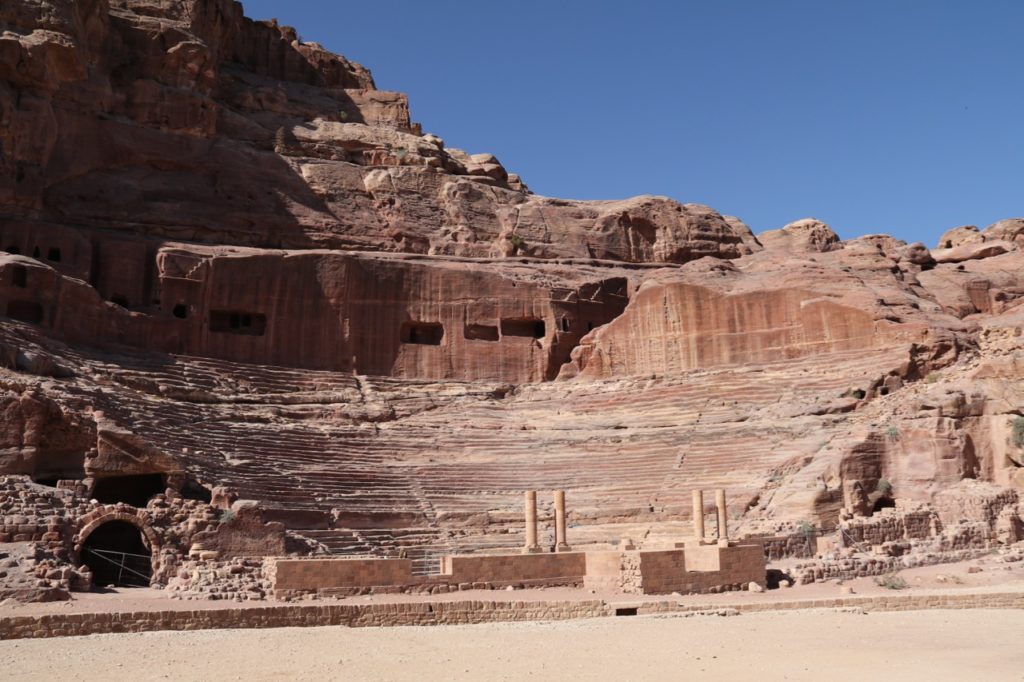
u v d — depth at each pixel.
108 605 26.69
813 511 43.00
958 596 31.36
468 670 19.09
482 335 63.38
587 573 36.22
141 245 55.41
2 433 35.28
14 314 47.06
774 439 49.72
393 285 61.12
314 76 79.94
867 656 21.38
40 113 54.84
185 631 23.97
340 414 53.47
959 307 67.19
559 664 19.91
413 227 68.75
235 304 56.19
